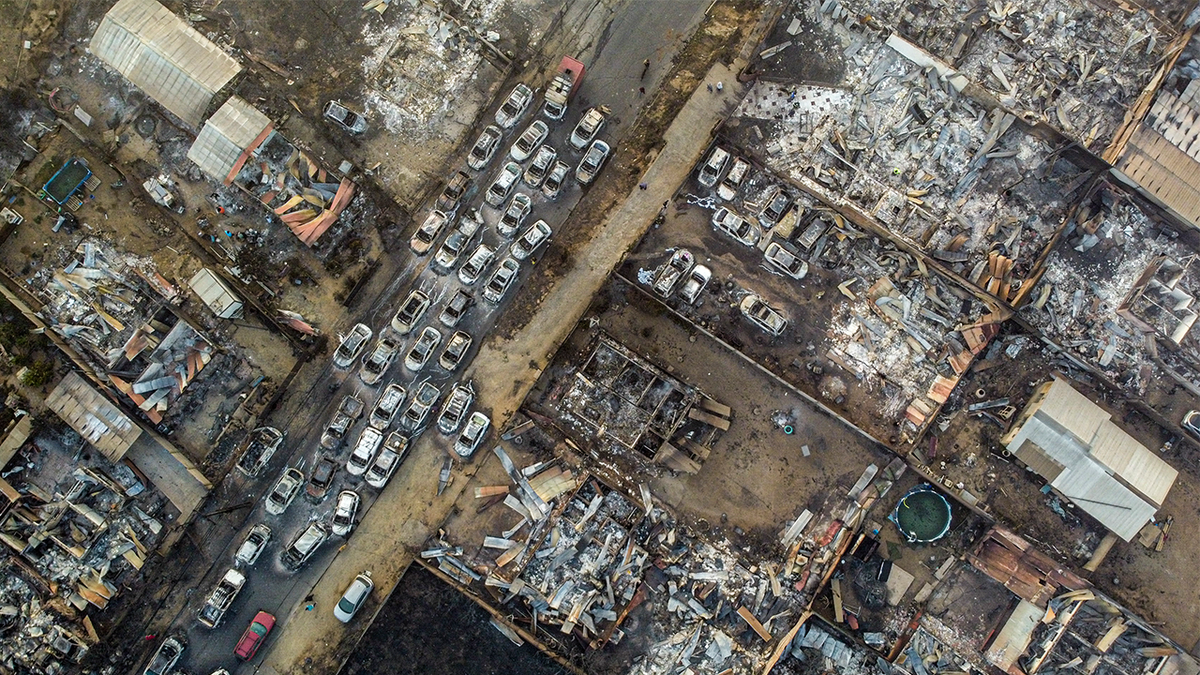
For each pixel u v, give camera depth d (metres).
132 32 44.00
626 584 44.06
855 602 44.75
